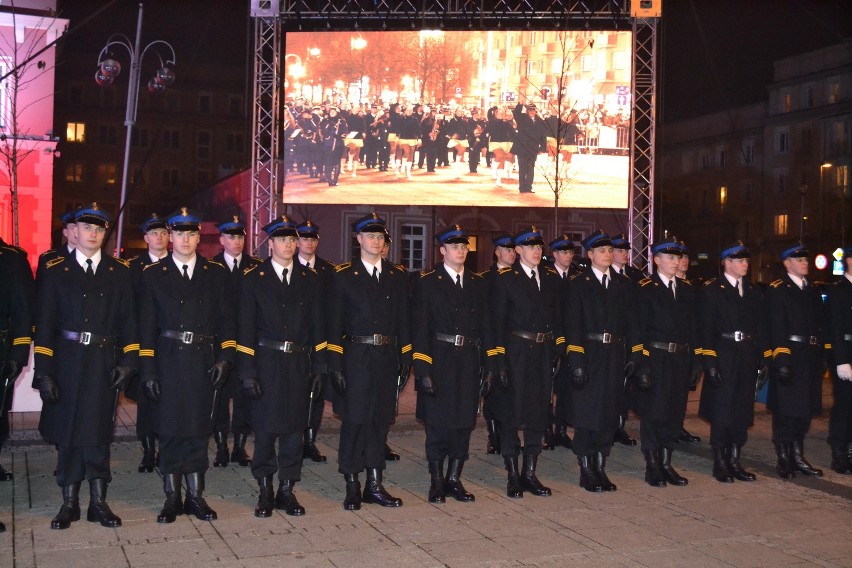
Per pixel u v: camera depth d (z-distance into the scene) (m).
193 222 6.86
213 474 8.34
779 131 46.97
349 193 19.89
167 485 6.75
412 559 5.78
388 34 19.73
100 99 53.50
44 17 19.34
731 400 8.34
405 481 8.16
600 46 19.55
